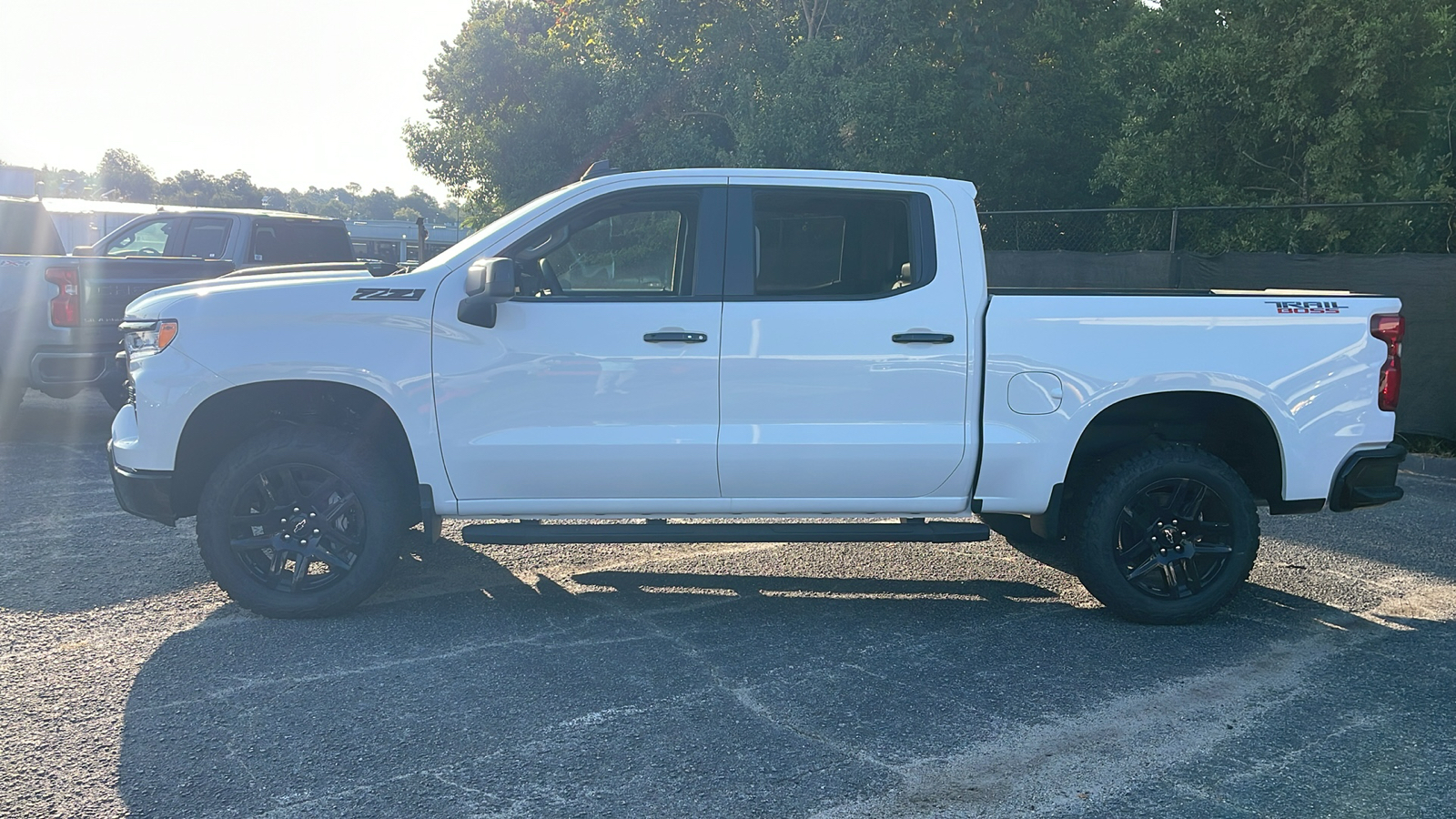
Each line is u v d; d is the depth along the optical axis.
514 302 4.95
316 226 14.09
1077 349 5.02
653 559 6.25
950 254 5.06
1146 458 5.04
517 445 4.94
